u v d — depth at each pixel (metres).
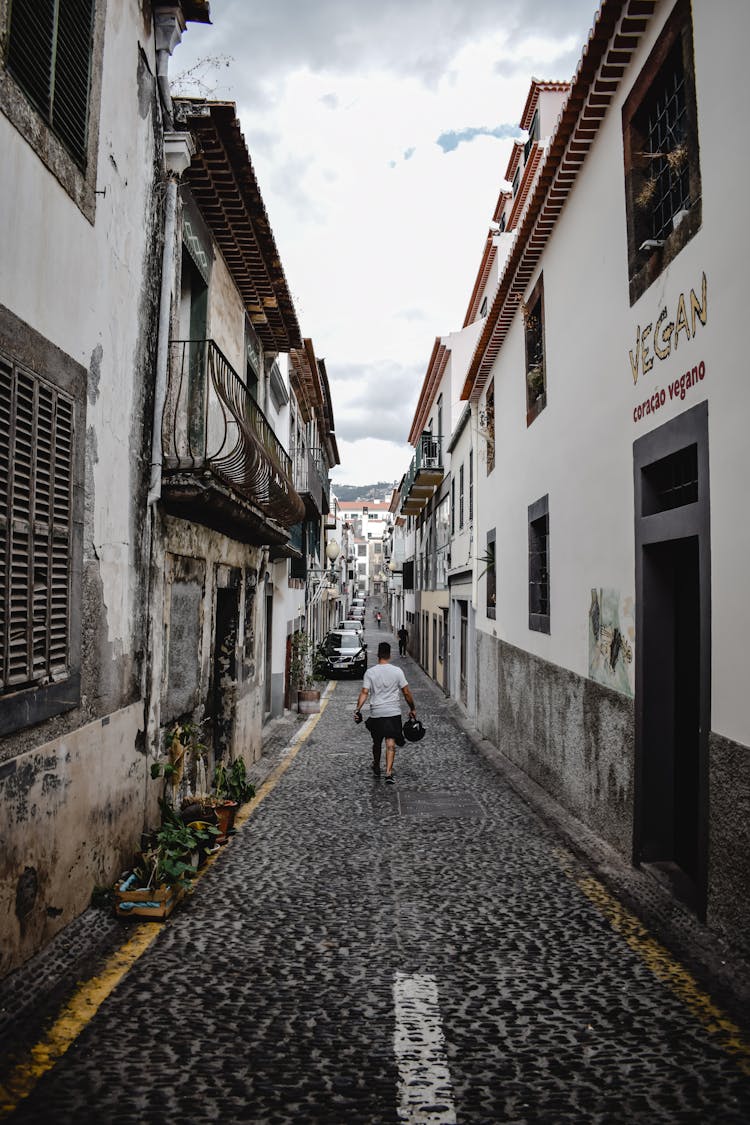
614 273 6.82
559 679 8.84
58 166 4.62
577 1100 3.24
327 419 26.72
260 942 4.90
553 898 5.80
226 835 7.36
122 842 5.75
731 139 4.59
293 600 18.41
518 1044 3.70
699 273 5.03
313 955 4.72
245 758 10.70
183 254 7.70
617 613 6.79
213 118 6.91
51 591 4.54
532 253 9.85
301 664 18.05
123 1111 3.12
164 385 6.63
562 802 8.64
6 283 4.00
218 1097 3.23
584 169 7.81
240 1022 3.88
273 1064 3.49
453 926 5.22
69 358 4.81
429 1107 3.19
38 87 4.37
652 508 6.10
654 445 5.81
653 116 6.24
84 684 5.09
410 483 26.75
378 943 4.92
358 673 27.47
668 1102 3.23
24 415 4.23
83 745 5.02
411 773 10.95
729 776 4.55
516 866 6.62
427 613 29.38
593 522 7.50
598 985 4.34
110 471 5.55
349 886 6.03
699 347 5.02
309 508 18.62
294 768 11.15
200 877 6.20
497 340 13.14
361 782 10.22
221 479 7.08
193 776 7.82
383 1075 3.42
